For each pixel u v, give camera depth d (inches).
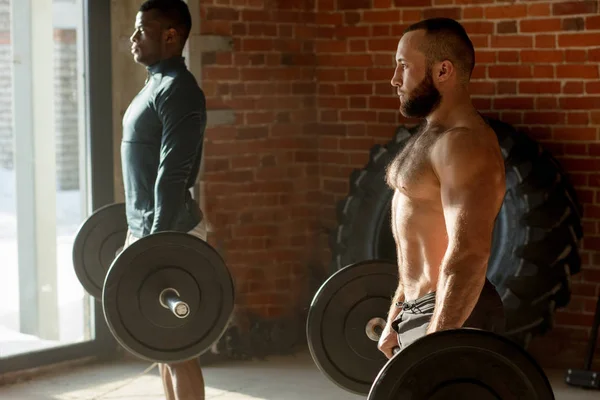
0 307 209.6
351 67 235.3
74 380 210.8
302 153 239.0
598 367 210.5
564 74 210.7
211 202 225.0
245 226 230.5
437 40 105.3
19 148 211.3
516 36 214.8
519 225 204.5
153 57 155.6
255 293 232.7
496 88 217.8
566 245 203.0
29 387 205.6
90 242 181.2
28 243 213.6
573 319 213.3
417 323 107.7
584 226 211.2
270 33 230.8
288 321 234.2
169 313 146.9
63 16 215.0
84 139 219.8
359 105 235.1
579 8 207.8
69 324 220.2
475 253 97.6
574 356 213.0
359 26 233.6
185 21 156.6
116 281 144.2
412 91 106.9
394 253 222.4
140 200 156.6
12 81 209.5
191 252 146.9
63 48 215.6
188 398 156.1
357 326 135.3
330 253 240.2
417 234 108.0
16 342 211.9
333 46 237.0
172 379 157.5
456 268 97.6
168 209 149.6
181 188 150.3
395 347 119.5
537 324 203.8
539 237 202.4
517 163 205.2
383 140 233.0
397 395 89.1
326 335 135.3
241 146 228.1
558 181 205.0
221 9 222.7
